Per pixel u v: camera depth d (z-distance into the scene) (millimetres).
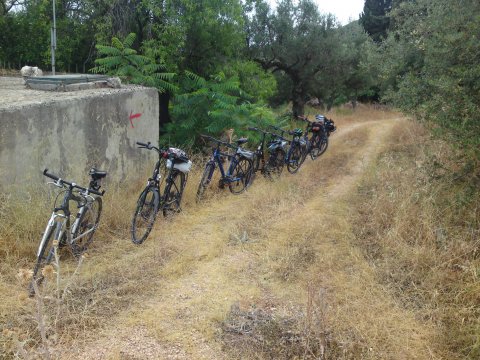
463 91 5652
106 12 11422
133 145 7266
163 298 4254
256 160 8438
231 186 7598
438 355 3508
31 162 5215
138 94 7289
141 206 5477
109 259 4973
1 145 4797
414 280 4527
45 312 3775
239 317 3980
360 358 3477
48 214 4984
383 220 5902
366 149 11891
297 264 4996
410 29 9125
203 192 7250
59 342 3461
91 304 3980
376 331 3717
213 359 3443
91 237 5090
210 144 9539
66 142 5754
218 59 12297
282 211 6711
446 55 6316
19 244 4648
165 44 11203
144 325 3809
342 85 20719
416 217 5551
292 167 9523
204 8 11094
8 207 4836
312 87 17781
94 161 6320
